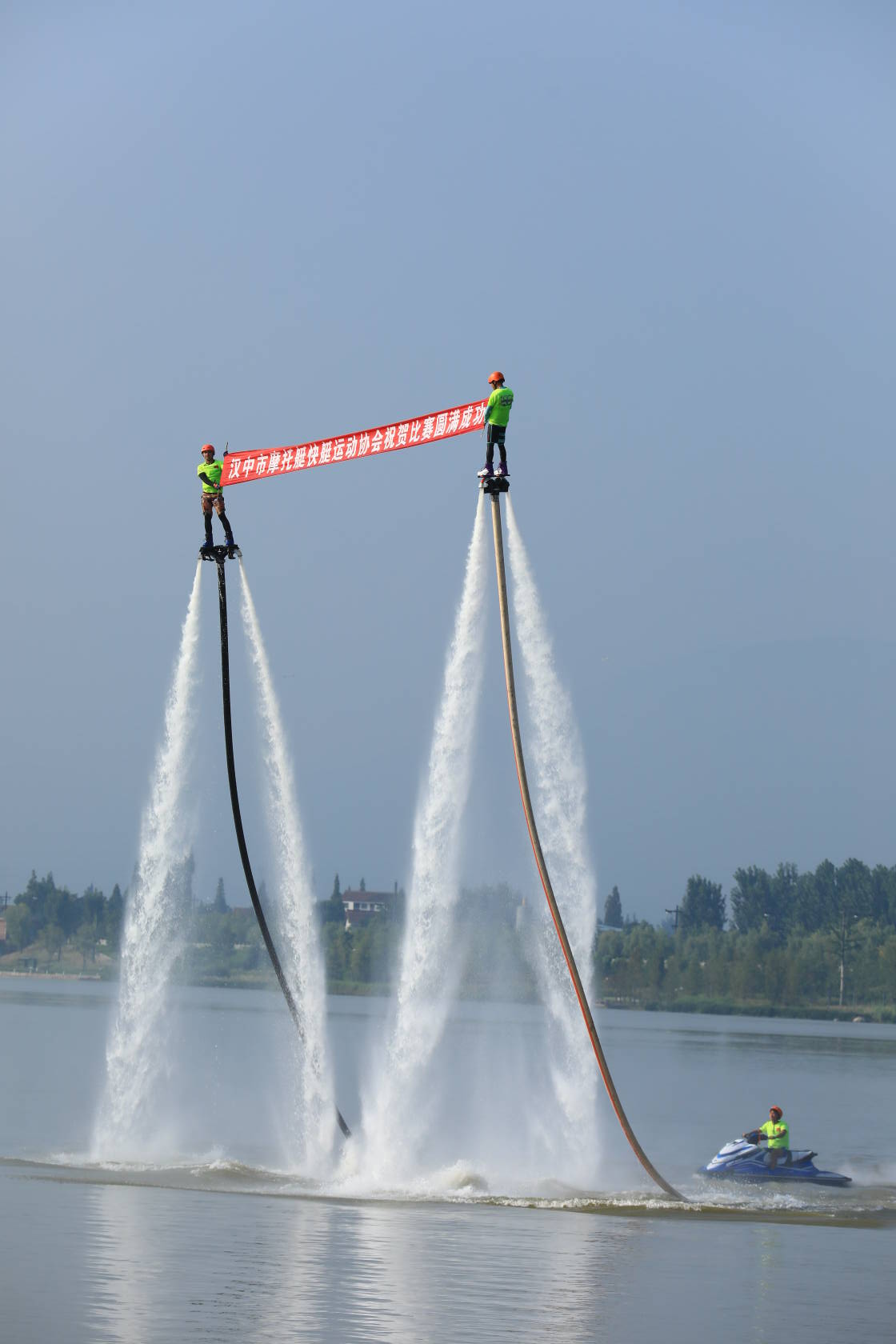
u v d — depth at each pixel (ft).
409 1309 128.98
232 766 215.31
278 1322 121.90
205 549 212.02
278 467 205.87
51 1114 296.71
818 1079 501.15
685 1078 489.67
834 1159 285.23
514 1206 200.85
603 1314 131.54
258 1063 454.40
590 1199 210.79
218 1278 138.31
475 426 190.29
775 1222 200.34
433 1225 177.68
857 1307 140.56
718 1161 251.39
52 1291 129.39
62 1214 172.35
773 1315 135.33
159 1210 178.81
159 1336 115.65
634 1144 213.25
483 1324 124.88
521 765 197.57
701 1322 130.93
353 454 198.39
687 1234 182.80
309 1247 156.46
